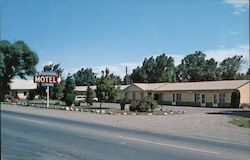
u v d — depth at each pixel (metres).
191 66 95.19
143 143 14.06
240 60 91.38
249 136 17.81
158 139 15.64
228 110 44.06
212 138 16.88
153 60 95.31
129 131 18.80
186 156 11.41
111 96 43.62
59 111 35.44
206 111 41.38
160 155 11.43
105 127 20.62
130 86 69.44
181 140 15.64
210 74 89.06
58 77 48.03
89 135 16.22
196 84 61.28
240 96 52.53
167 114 35.00
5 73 55.62
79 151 11.74
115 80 44.12
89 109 40.41
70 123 22.44
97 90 44.12
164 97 64.38
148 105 38.41
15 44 56.00
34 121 22.30
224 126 22.72
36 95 69.88
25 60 58.78
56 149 12.00
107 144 13.52
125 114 33.72
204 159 11.00
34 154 10.84
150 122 25.19
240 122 25.28
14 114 26.38
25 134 15.58
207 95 56.47
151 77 93.81
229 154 12.11
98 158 10.62
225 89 53.09
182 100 60.72
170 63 95.06
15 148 11.65
